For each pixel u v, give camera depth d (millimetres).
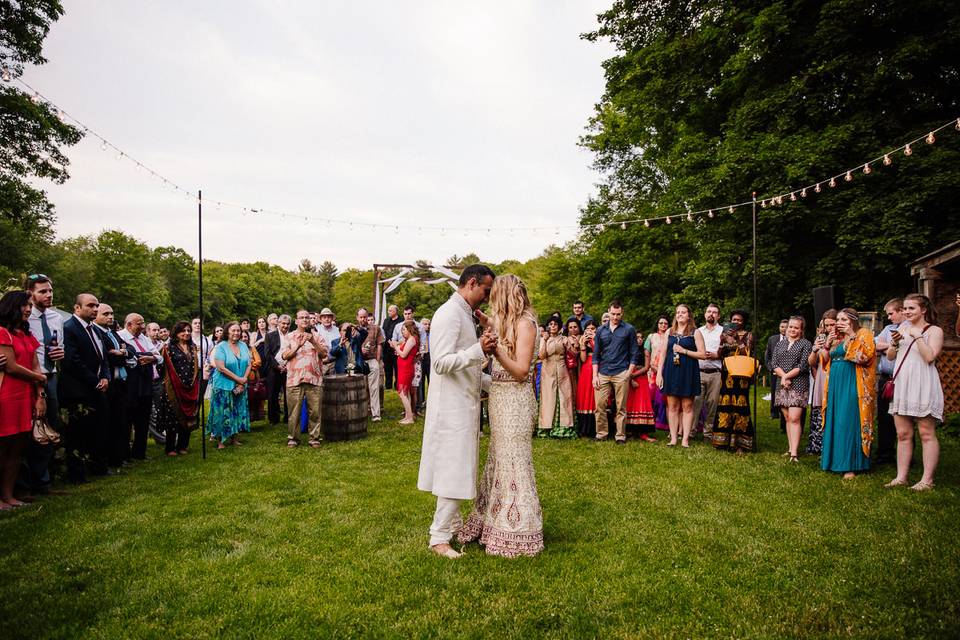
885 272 12266
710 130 16359
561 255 34906
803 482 5012
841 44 12258
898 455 4922
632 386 7188
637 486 4918
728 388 6434
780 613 2680
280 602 2836
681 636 2506
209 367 8734
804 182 11672
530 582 3021
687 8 16016
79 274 46406
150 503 4582
